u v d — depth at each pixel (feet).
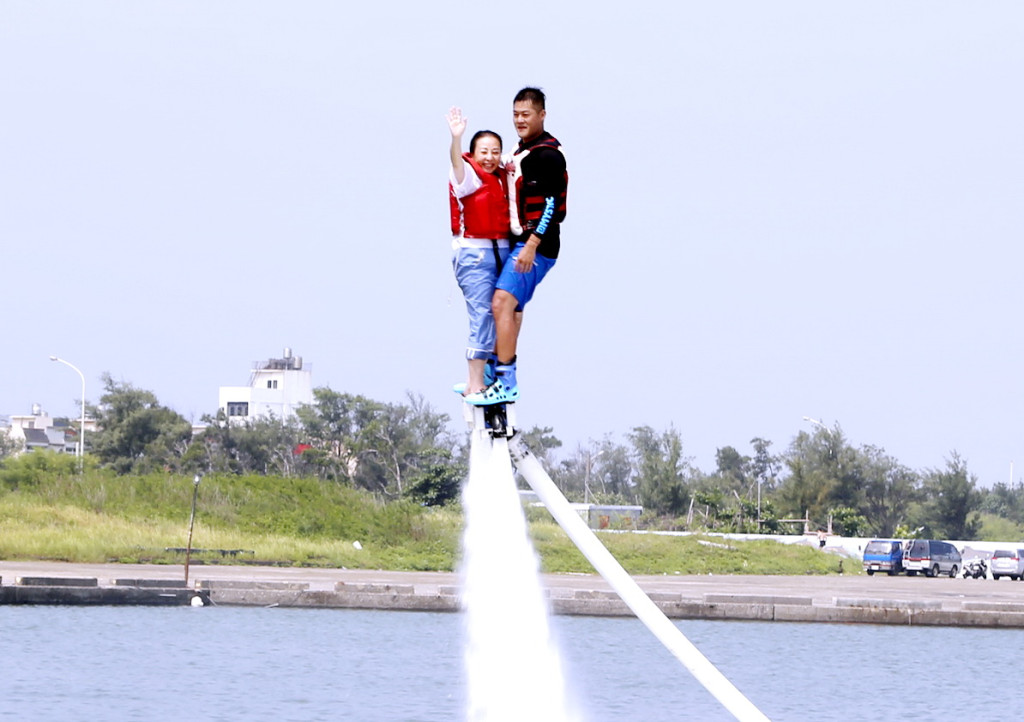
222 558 636.89
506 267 98.12
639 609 102.32
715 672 101.09
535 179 97.25
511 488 101.40
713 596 479.82
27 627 369.30
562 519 103.40
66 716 244.63
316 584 513.04
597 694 291.58
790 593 592.19
